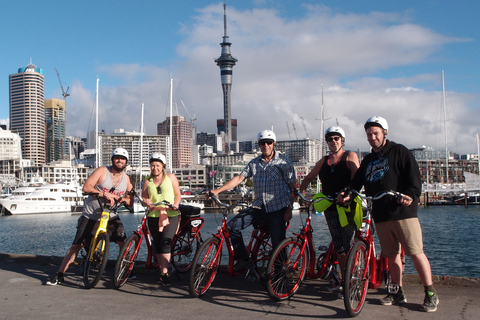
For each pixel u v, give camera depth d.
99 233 7.36
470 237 41.69
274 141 7.31
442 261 27.95
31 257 9.86
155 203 7.41
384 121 6.05
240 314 5.63
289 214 7.24
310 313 5.66
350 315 5.42
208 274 6.74
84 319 5.48
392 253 6.03
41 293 6.84
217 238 6.73
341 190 6.39
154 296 6.62
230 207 6.98
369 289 6.83
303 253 6.52
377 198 5.65
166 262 7.44
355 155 6.75
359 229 6.15
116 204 7.64
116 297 6.57
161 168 7.62
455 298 6.22
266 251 7.33
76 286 7.33
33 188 90.69
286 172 7.21
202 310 5.83
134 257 7.43
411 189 5.69
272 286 6.15
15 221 73.00
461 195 126.06
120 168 7.84
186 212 8.49
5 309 5.95
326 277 7.02
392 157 5.89
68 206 90.06
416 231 5.73
